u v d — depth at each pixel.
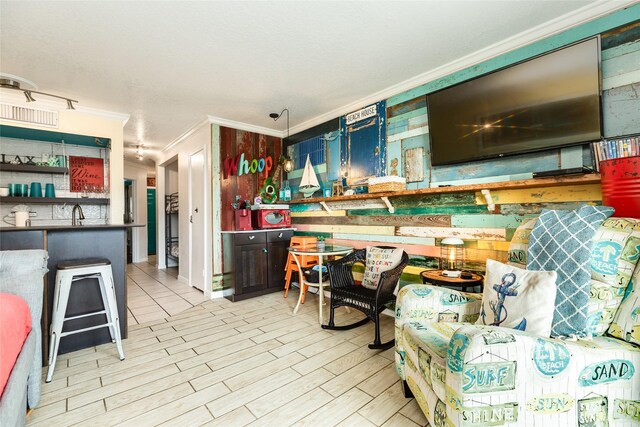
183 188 4.80
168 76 2.77
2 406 0.92
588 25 1.93
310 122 4.05
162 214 6.19
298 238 3.53
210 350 2.34
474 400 1.07
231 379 1.92
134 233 6.98
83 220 3.64
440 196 2.69
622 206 1.52
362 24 2.04
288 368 2.05
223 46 2.29
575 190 1.96
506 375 1.08
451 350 1.14
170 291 4.20
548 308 1.26
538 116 2.06
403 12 1.92
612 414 1.13
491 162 2.37
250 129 4.26
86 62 2.50
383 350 2.32
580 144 1.90
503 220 2.29
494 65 2.37
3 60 2.45
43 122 3.24
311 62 2.54
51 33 2.09
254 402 1.69
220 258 3.92
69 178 3.58
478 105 2.35
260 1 1.80
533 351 1.09
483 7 1.89
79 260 2.31
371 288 2.60
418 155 2.86
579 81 1.89
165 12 1.89
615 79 1.82
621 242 1.35
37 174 3.46
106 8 1.84
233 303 3.58
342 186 3.58
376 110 3.22
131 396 1.75
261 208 3.93
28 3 1.78
